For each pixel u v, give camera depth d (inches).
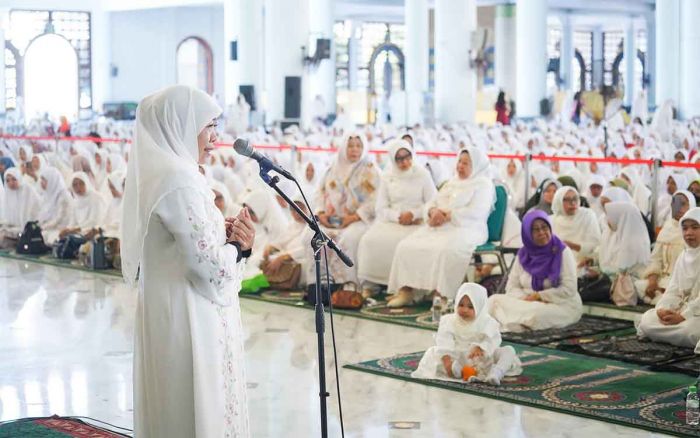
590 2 1475.1
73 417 202.5
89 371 240.8
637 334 270.1
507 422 197.0
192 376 134.0
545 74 1139.3
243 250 141.4
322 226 345.1
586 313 307.3
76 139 642.8
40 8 1253.7
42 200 445.1
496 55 1378.0
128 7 1269.7
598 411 202.1
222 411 135.6
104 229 421.7
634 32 1603.1
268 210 359.9
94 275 384.5
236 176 450.6
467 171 321.7
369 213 341.4
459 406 208.2
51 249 438.9
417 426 195.5
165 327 134.3
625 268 318.3
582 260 330.0
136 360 139.3
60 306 321.4
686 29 1113.4
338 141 615.8
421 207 332.2
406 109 1154.0
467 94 914.1
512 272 292.4
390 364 243.3
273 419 202.2
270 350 260.4
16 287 357.1
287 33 813.9
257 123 906.7
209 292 135.1
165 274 135.0
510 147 655.8
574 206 334.6
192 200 132.7
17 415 205.0
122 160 509.7
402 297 319.3
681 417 197.2
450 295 307.9
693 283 264.5
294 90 815.7
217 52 1375.5
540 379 227.3
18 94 1261.1
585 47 1657.2
